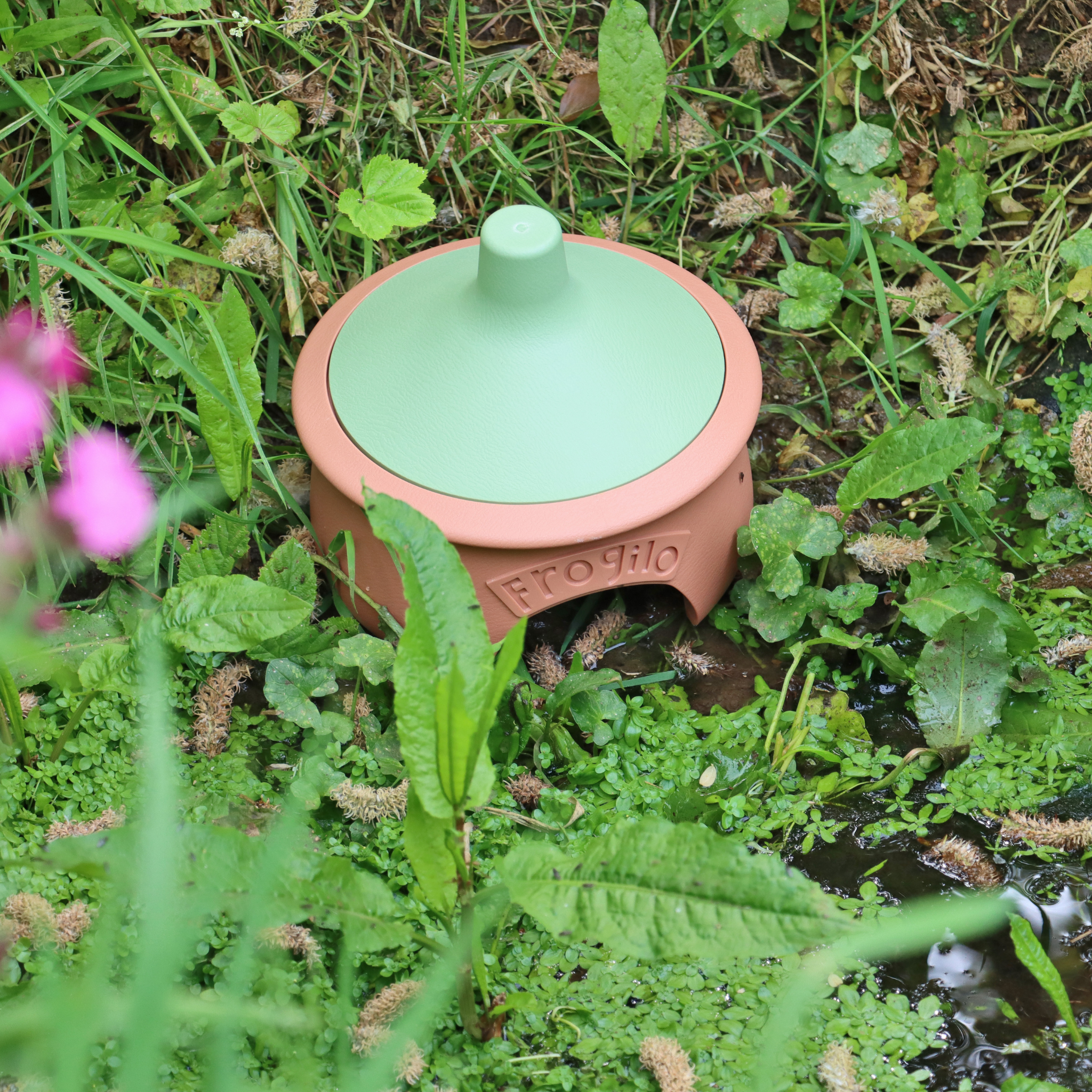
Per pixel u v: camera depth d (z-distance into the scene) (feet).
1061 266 6.55
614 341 5.91
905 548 6.00
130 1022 5.11
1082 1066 5.49
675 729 5.90
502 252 5.82
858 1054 5.48
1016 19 6.59
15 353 5.91
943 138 6.61
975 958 5.62
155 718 5.25
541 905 5.27
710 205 6.63
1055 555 6.20
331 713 5.83
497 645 5.88
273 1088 5.39
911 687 6.01
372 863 5.68
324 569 6.10
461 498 5.79
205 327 6.16
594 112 6.54
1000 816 5.79
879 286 6.40
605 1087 5.45
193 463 6.19
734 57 6.57
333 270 6.40
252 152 6.29
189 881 5.29
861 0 6.56
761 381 6.09
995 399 6.41
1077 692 5.93
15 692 5.68
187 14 6.31
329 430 5.89
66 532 5.98
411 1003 5.42
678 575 5.93
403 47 6.47
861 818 5.82
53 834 5.65
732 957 5.18
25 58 6.10
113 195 6.19
